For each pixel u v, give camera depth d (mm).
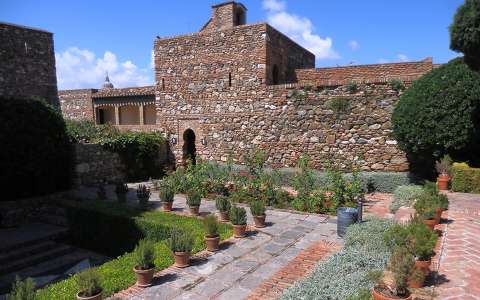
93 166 14883
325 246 7082
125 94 21609
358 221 7812
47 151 13133
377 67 15578
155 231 8953
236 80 15578
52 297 5098
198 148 17000
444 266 5074
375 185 12336
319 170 13938
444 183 10531
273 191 11242
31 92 14820
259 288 5320
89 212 10688
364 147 13156
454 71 10555
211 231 7121
